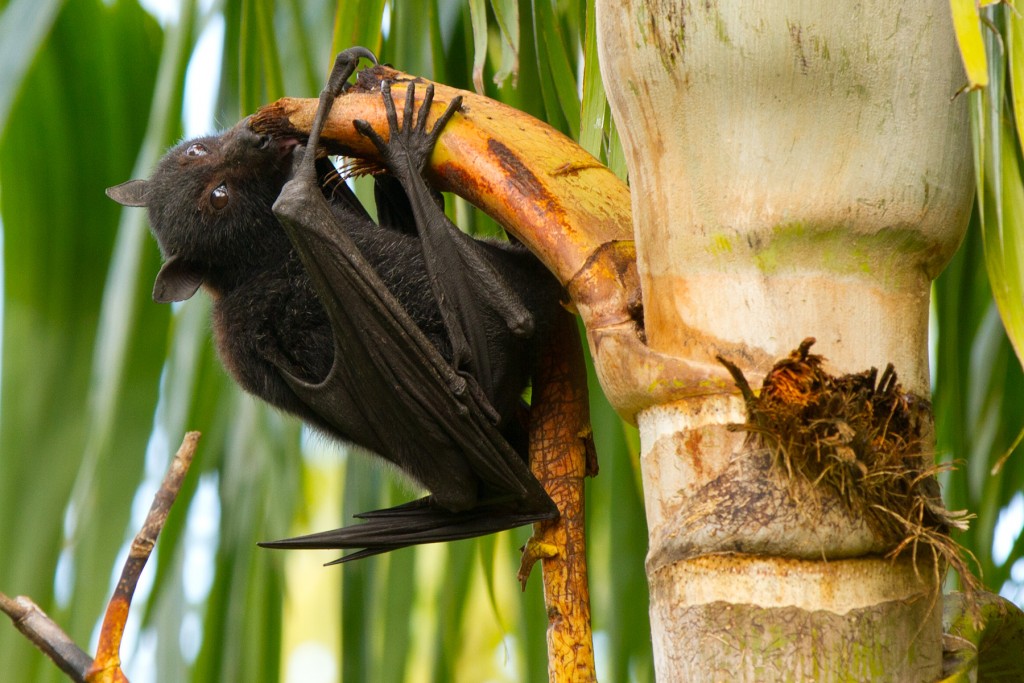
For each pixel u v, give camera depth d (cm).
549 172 408
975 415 420
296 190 412
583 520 413
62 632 404
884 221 402
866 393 402
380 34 415
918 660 401
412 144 411
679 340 403
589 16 410
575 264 406
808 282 402
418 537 416
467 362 414
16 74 418
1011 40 402
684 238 403
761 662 400
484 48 411
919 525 401
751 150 402
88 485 416
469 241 414
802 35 402
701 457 402
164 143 420
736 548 401
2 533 420
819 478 401
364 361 414
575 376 415
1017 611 408
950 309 419
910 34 402
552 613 412
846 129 402
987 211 403
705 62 403
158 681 420
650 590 403
